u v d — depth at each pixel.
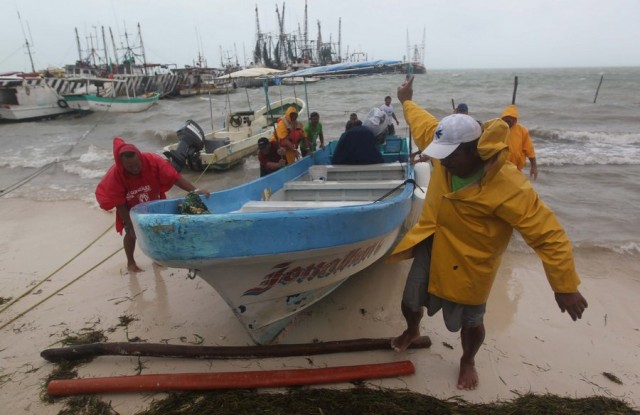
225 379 3.15
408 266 5.28
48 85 28.75
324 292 3.80
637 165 10.82
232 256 2.74
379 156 6.52
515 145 6.15
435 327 4.02
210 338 3.91
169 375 3.20
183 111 28.52
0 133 20.88
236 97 38.09
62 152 15.27
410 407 2.99
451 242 2.70
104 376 3.41
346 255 3.39
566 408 2.98
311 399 3.04
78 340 3.88
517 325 4.11
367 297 4.57
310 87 37.59
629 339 3.89
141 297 4.69
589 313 4.32
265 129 14.23
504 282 5.00
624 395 3.20
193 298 4.62
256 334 3.54
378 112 8.22
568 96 30.28
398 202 3.83
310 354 3.59
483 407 3.00
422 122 3.20
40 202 8.74
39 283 5.11
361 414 2.93
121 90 33.09
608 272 5.24
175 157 9.28
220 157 11.28
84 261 5.73
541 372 3.44
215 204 4.49
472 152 2.45
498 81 56.78
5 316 4.39
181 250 2.69
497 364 3.53
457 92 36.75
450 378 3.34
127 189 4.58
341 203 4.29
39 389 3.29
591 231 6.52
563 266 2.36
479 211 2.51
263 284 3.15
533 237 2.42
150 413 2.96
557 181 9.41
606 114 20.84
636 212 7.31
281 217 2.78
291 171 6.10
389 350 3.66
